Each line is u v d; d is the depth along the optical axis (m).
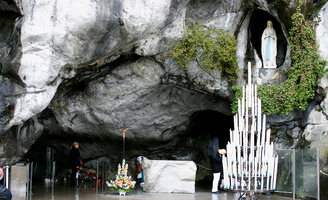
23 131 9.56
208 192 10.42
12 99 7.82
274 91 9.96
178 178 10.14
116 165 14.73
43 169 15.58
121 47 9.01
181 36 9.77
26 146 9.88
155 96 12.05
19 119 7.98
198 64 10.62
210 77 10.88
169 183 10.15
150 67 10.71
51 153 15.80
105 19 7.97
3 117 7.79
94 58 8.70
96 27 7.98
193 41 9.82
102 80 11.22
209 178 13.77
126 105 11.96
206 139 14.39
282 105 9.87
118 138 13.63
